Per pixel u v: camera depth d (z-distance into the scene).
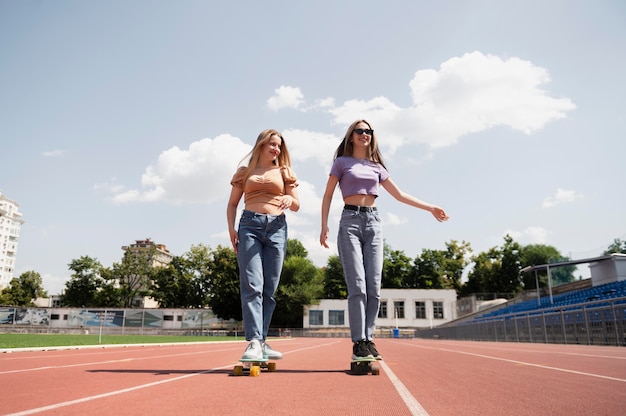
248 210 4.22
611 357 5.81
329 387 2.78
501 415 1.87
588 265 31.81
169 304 72.00
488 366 4.51
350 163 4.40
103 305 72.19
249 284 3.99
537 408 2.03
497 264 68.31
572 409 2.00
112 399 2.24
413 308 60.78
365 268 4.17
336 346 13.18
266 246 4.29
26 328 51.22
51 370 4.08
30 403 2.11
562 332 15.15
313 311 61.22
